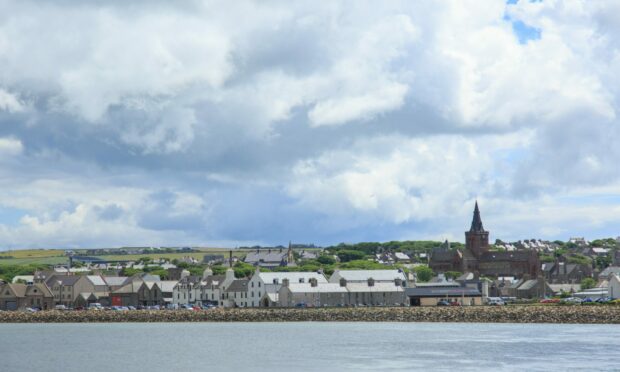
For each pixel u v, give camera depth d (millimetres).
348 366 158125
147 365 165250
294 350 185750
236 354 180000
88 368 162500
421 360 164500
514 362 158875
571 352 172000
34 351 192250
